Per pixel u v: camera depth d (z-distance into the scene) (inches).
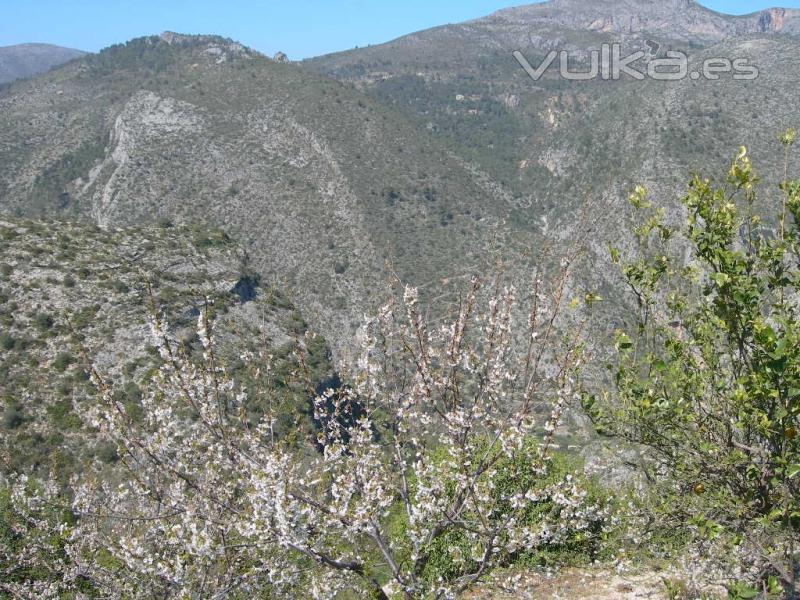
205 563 222.4
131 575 253.6
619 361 199.5
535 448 225.3
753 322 163.0
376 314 229.5
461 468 212.7
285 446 224.1
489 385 215.3
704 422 186.4
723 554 232.2
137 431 239.6
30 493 344.8
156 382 237.6
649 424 192.2
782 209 175.2
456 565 275.0
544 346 204.1
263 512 200.5
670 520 229.3
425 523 229.0
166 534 225.8
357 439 220.5
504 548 224.5
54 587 283.4
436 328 221.3
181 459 239.9
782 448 169.8
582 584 320.8
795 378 158.6
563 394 199.2
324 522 216.4
